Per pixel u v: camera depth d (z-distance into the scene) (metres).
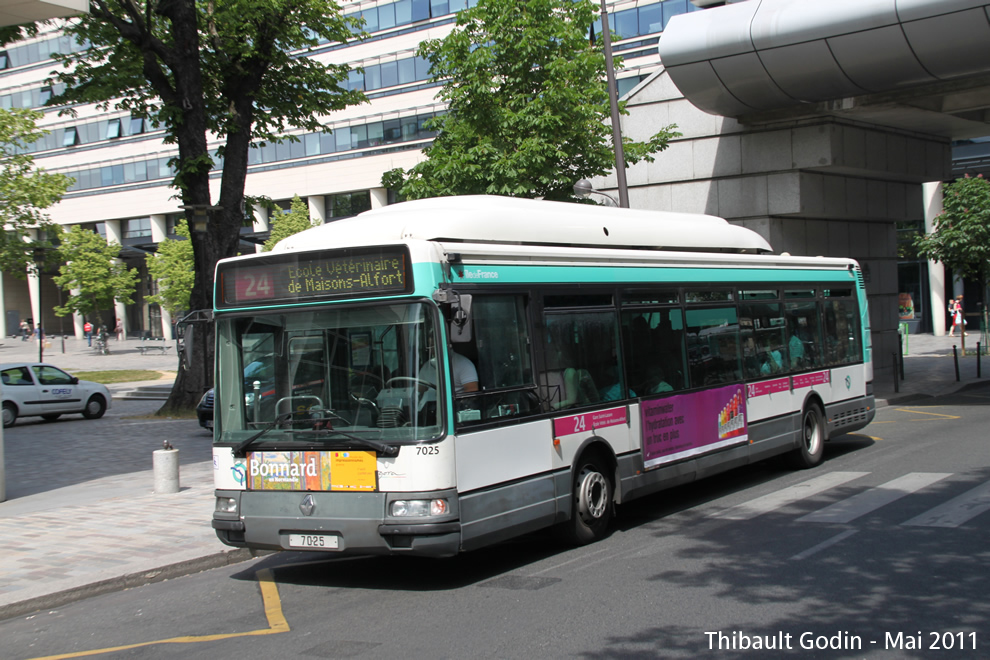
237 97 23.86
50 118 69.44
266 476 7.61
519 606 6.70
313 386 7.55
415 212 8.31
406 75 54.91
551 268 8.59
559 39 17.69
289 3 22.66
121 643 6.38
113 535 9.61
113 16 21.73
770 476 12.22
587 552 8.39
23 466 16.50
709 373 10.75
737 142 21.30
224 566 8.80
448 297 7.11
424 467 7.02
